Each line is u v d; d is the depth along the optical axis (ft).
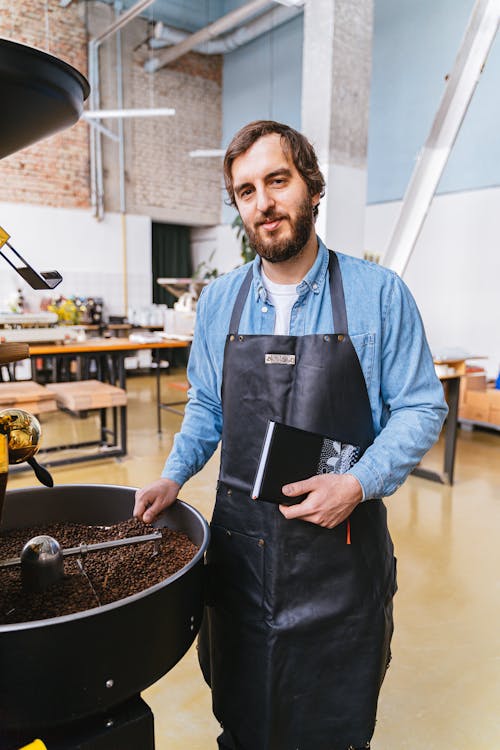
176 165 28.84
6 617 2.38
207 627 3.98
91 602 2.50
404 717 5.42
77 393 12.32
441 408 3.35
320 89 12.77
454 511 10.44
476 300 19.71
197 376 3.97
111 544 3.03
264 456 2.86
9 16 23.04
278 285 3.38
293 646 3.32
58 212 25.08
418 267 21.38
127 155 27.04
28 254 24.56
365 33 12.99
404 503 10.82
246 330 3.45
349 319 3.25
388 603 3.60
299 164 2.94
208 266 31.78
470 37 9.27
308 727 3.42
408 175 21.44
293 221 3.01
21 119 1.72
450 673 6.05
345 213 13.26
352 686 3.41
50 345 12.94
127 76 26.71
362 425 3.29
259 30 25.80
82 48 25.07
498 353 19.26
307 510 2.87
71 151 25.17
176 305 16.51
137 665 2.30
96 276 26.45
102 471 12.49
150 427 16.62
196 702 5.64
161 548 3.07
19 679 2.06
